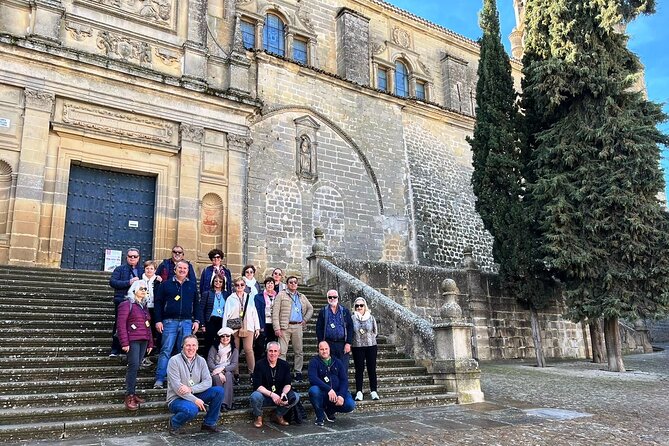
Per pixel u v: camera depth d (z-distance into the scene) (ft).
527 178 59.41
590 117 54.29
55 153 47.78
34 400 22.36
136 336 23.40
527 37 59.57
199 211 53.52
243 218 55.98
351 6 82.07
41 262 45.16
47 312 31.45
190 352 22.26
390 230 71.46
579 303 51.13
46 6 48.85
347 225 67.10
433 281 58.39
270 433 22.30
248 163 59.26
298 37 74.64
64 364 26.11
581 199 51.26
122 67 50.98
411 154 77.30
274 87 64.28
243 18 69.56
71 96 48.75
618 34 56.13
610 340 50.93
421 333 35.06
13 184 44.65
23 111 46.34
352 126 71.20
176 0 58.03
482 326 60.54
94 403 23.47
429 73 89.66
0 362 24.62
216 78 58.49
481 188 59.98
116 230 50.90
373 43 83.61
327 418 25.22
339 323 27.94
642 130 50.60
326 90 69.62
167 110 53.83
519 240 56.90
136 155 52.19
